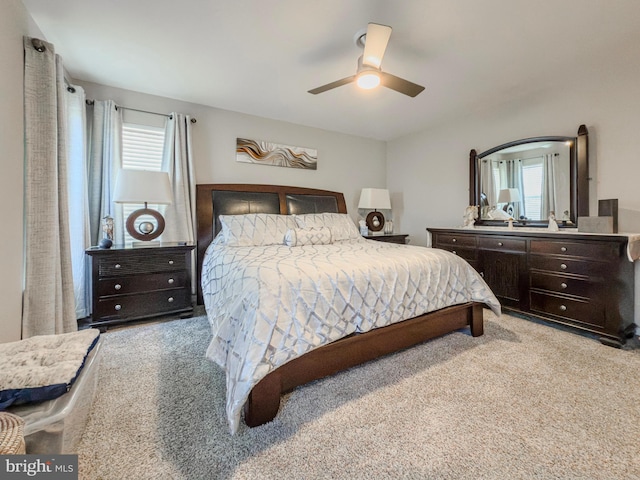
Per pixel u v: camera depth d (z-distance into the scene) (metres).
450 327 2.33
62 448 1.04
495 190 3.50
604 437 1.30
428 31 2.08
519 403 1.54
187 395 1.62
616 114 2.57
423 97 3.25
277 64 2.54
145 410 1.48
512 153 3.32
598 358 2.03
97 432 1.32
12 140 1.77
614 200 2.43
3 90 1.68
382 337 1.94
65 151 2.18
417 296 2.05
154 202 2.82
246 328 1.41
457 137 3.95
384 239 4.30
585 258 2.37
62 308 2.12
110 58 2.45
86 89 2.88
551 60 2.51
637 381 1.74
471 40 2.20
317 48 2.29
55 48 2.30
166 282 2.78
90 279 2.70
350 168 4.66
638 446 1.25
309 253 2.32
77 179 2.62
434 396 1.61
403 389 1.68
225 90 3.07
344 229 3.52
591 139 2.73
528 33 2.12
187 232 3.28
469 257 3.32
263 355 1.34
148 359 2.03
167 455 1.20
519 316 2.94
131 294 2.62
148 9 1.87
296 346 1.46
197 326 2.66
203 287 2.87
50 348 1.32
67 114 2.55
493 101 3.37
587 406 1.51
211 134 3.53
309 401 1.58
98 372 1.68
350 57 2.43
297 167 4.14
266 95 3.19
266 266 1.76
